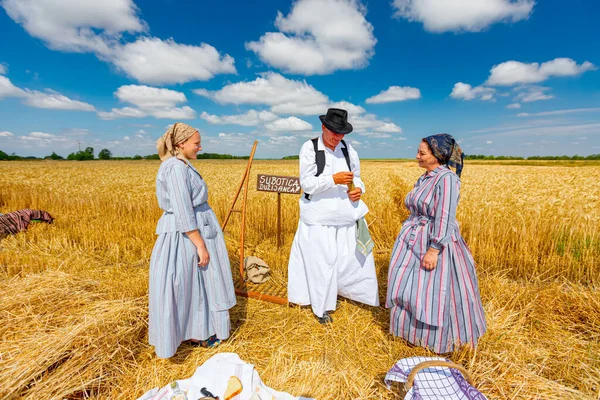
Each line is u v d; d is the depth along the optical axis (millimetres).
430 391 1928
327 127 2721
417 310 2369
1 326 2469
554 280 3887
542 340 2611
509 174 19719
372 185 12086
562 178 15805
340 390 2170
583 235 4500
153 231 5578
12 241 5129
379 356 2570
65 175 20484
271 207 6375
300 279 3182
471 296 2367
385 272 4191
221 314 2502
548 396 2008
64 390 1964
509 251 4348
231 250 5023
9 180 15555
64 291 3021
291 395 2000
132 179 17641
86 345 2270
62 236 5316
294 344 2707
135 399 2064
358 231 3082
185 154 2400
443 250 2355
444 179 2314
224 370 2143
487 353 2354
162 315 2207
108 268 4168
